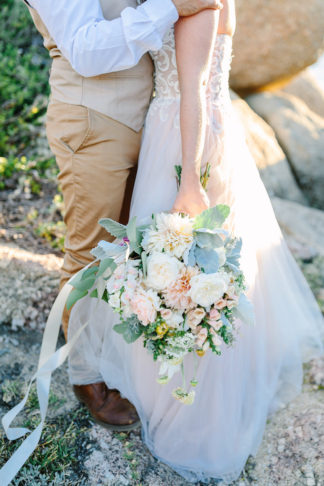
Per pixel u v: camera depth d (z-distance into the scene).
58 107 1.83
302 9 4.40
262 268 2.08
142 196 1.86
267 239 2.09
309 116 4.89
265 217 2.07
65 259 2.08
